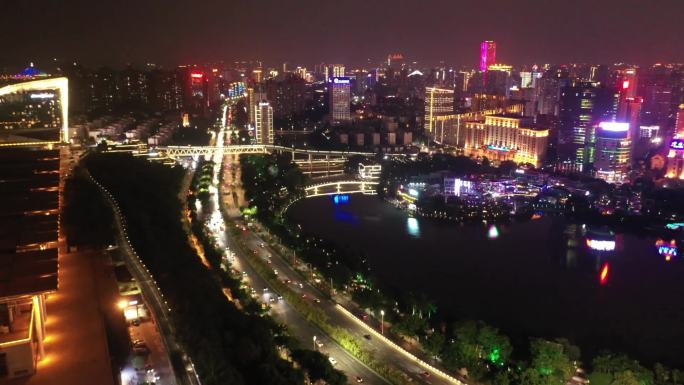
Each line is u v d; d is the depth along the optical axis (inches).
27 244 7362.2
